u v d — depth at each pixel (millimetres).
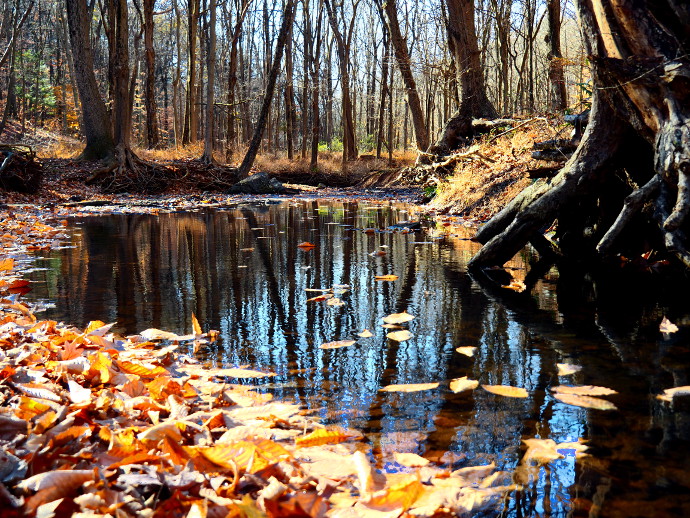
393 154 33875
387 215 11312
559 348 2830
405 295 4125
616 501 1488
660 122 4137
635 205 4273
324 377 2494
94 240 7375
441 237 7570
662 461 1697
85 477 1408
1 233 7812
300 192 20969
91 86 19797
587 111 5910
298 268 5281
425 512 1432
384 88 30922
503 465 1692
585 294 4078
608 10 4211
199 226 9211
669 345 2844
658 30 4055
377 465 1694
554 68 13070
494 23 23078
